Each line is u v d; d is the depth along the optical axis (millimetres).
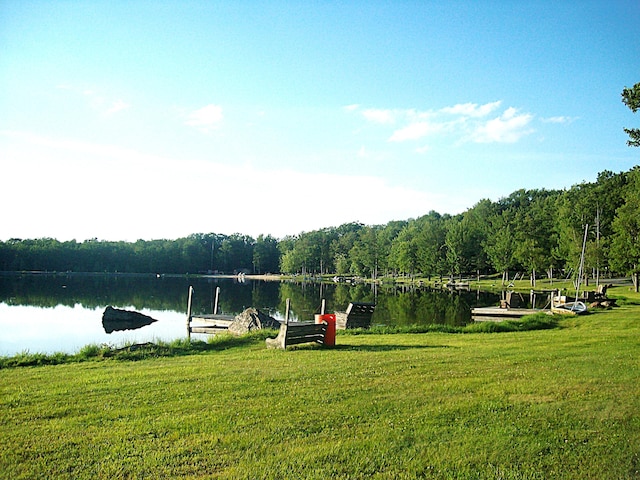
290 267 148375
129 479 5227
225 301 54781
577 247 57750
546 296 57500
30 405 7676
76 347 23062
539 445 6234
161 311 42719
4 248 131750
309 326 14578
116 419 7016
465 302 51625
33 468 5414
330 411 7430
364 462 5695
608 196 63000
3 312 39125
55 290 66438
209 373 10086
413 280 105562
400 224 141750
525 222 78188
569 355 12734
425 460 5801
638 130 20578
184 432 6512
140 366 11281
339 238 153750
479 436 6508
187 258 158125
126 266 148500
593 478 5438
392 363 11383
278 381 9344
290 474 5375
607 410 7609
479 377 9797
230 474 5328
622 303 36219
